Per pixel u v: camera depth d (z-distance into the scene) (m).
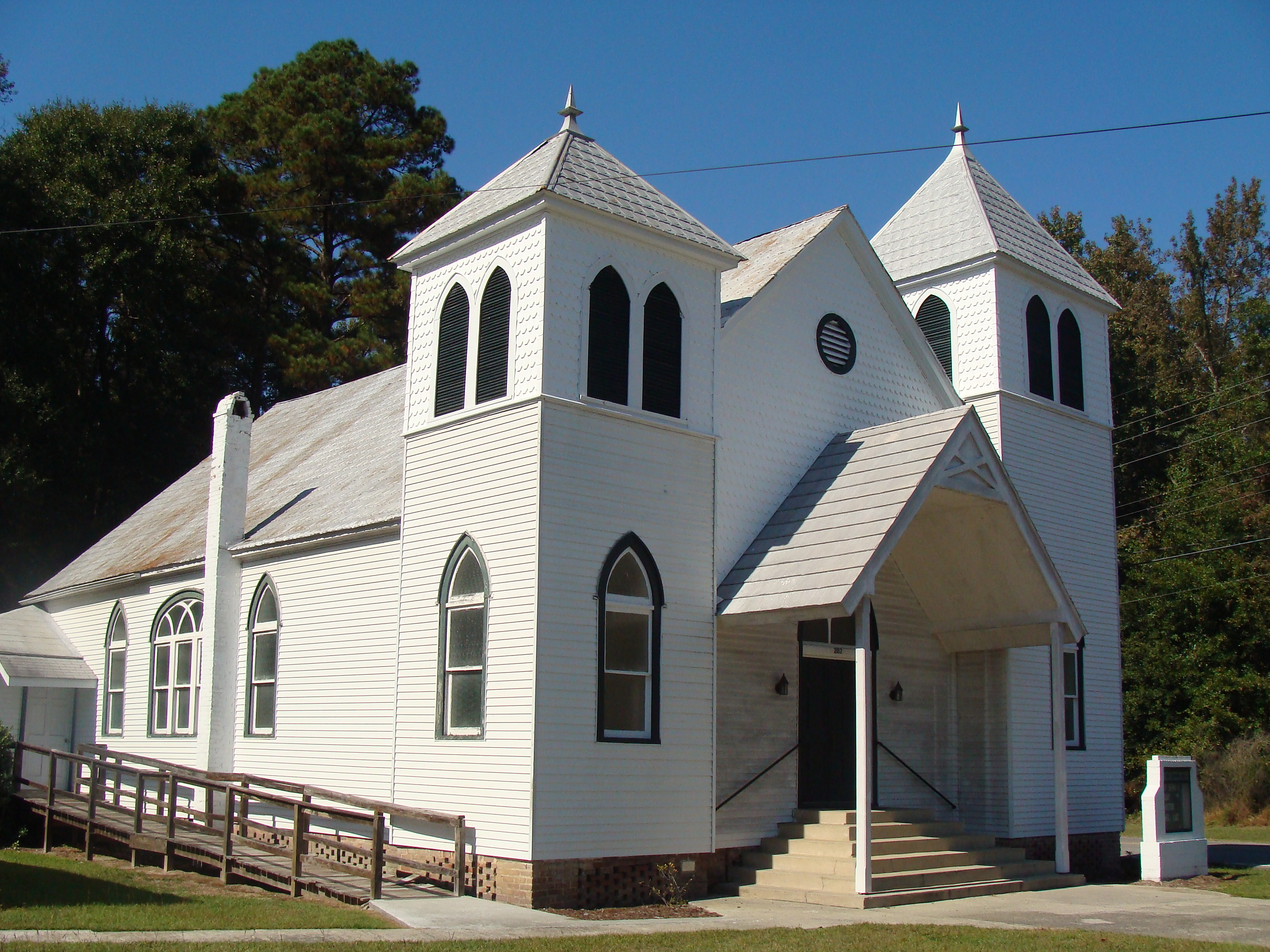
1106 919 15.22
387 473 21.19
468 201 19.17
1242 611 40.31
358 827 18.92
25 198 40.66
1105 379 25.83
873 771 20.23
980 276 23.91
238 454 23.31
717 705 18.36
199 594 24.45
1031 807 21.41
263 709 21.81
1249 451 44.94
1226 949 12.66
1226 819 35.16
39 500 41.22
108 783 26.67
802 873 17.36
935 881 17.62
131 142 46.72
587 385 17.16
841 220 21.42
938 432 18.31
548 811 15.73
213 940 12.22
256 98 54.56
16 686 26.86
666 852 16.94
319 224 53.00
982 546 19.75
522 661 16.14
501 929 13.63
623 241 17.94
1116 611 24.70
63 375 42.03
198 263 46.25
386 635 19.03
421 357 19.02
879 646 20.83
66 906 14.18
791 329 20.47
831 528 18.00
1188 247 61.47
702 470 18.44
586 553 16.73
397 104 56.38
